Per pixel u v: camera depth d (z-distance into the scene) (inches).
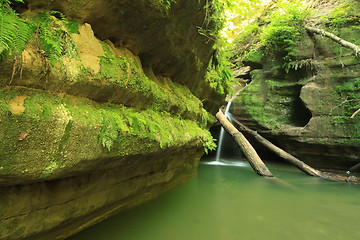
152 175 203.3
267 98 551.2
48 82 89.0
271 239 153.7
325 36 466.0
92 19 121.3
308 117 498.0
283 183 329.7
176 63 221.3
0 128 69.4
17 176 77.7
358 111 380.5
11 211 89.7
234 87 685.3
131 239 142.6
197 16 181.2
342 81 431.8
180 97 226.8
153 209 195.0
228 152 669.9
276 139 529.0
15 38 71.6
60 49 89.9
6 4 78.7
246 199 246.8
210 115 402.9
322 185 322.0
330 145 429.4
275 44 546.3
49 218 107.6
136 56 167.2
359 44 422.9
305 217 196.7
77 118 95.7
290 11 509.0
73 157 94.6
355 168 418.6
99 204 141.6
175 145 180.4
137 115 138.5
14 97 77.4
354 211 214.1
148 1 131.0
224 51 320.2
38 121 79.3
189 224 172.7
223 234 158.4
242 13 227.9
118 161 131.6
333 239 155.5
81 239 133.2
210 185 304.2
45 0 97.3
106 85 117.4
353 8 455.5
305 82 489.1
